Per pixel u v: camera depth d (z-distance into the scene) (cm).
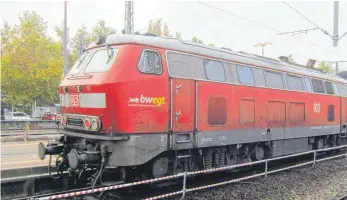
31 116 4547
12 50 3600
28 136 2056
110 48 794
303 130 1342
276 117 1184
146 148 752
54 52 3822
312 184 1017
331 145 1667
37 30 3797
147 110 759
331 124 1575
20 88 3694
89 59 835
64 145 847
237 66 1034
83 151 758
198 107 876
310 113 1398
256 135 1080
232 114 986
